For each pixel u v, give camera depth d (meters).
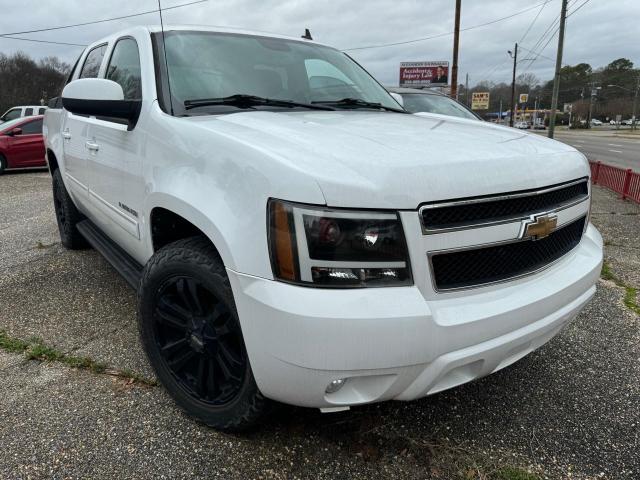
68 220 4.49
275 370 1.71
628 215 7.20
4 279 4.03
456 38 19.69
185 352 2.24
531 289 1.97
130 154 2.55
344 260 1.61
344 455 2.07
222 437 2.16
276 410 2.06
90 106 2.46
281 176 1.67
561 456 2.10
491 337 1.80
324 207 1.60
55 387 2.52
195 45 2.82
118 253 3.30
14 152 12.38
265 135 1.96
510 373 2.73
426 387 1.76
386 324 1.60
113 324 3.21
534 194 1.92
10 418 2.27
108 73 3.28
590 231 2.55
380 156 1.76
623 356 2.92
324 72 3.22
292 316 1.60
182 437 2.16
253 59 2.95
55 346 2.92
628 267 4.57
